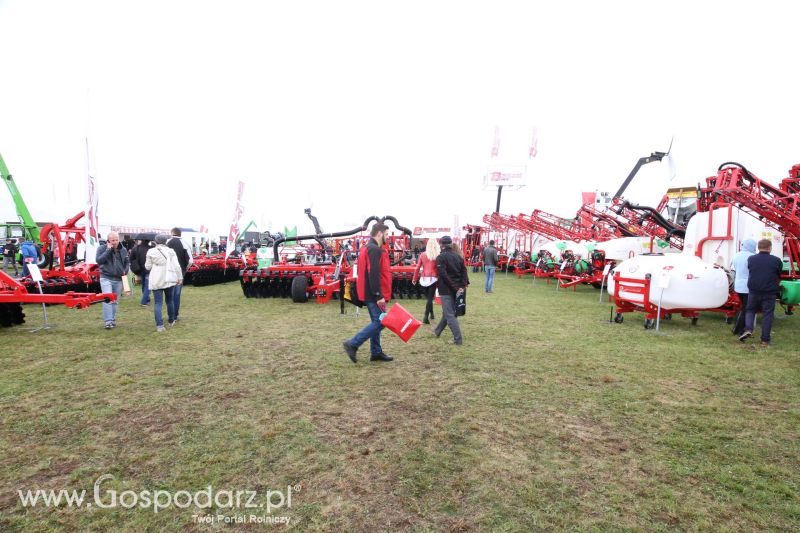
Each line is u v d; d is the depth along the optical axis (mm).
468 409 3727
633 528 2211
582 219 19250
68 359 5145
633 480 2654
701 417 3604
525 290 13398
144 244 9133
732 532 2193
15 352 5449
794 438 3238
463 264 6051
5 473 2684
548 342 6211
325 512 2326
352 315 8250
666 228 13906
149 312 8500
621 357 5430
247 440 3121
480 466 2791
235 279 16359
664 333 6910
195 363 5012
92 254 11016
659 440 3180
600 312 9039
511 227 21812
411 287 11031
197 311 8711
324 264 11516
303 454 2928
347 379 4480
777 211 8703
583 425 3428
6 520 2244
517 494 2494
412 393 4098
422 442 3111
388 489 2537
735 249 8516
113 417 3502
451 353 5551
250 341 6105
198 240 30781
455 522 2246
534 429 3346
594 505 2400
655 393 4160
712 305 7145
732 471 2766
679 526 2232
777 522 2270
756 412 3721
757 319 8445
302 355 5391
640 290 7297
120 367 4836
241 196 16266
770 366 5086
